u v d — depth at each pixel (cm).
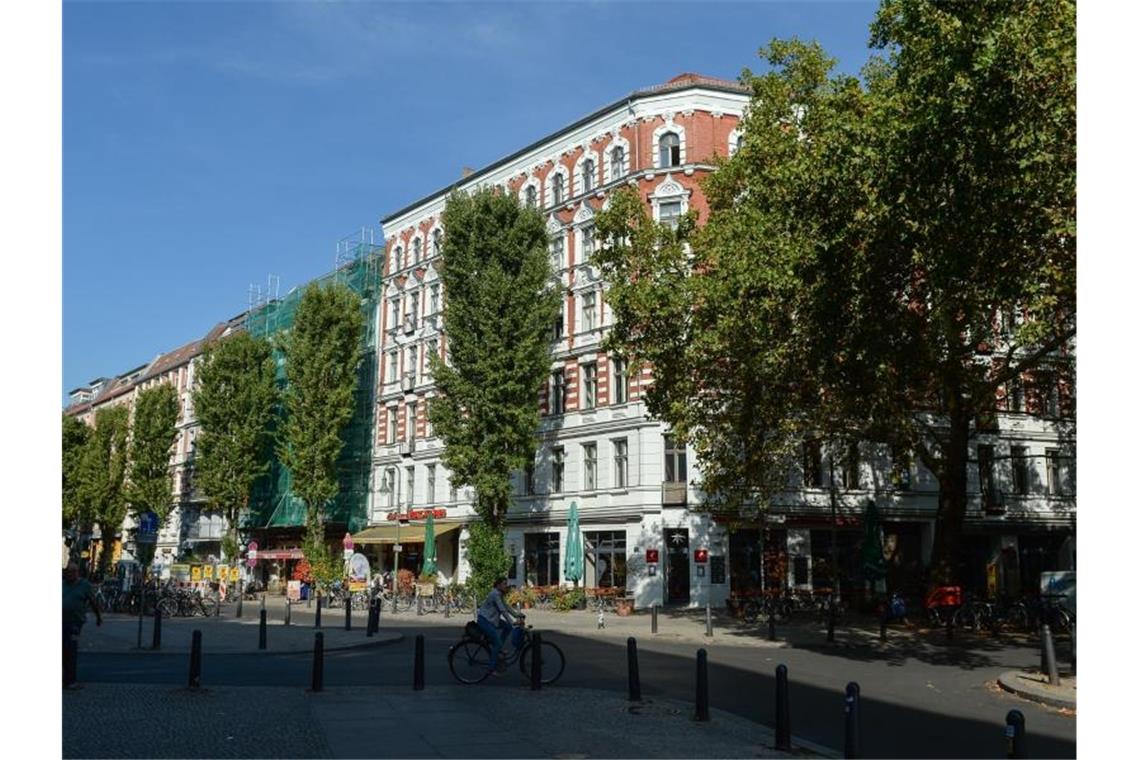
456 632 2730
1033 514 4444
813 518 3841
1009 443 4466
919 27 1579
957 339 2198
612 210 2561
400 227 5522
